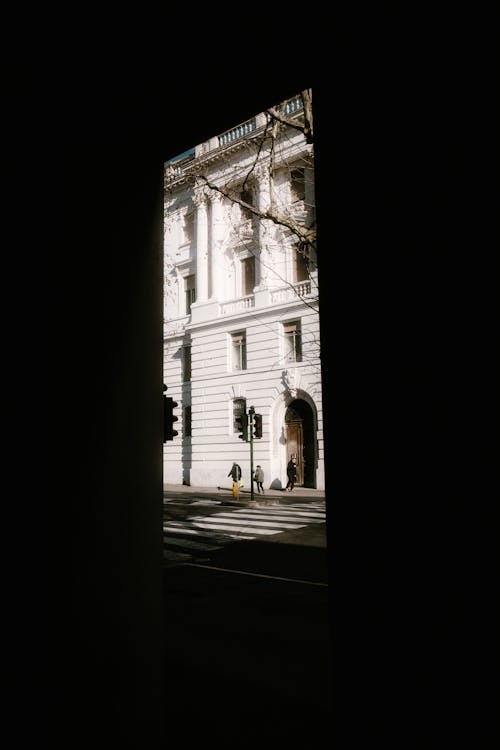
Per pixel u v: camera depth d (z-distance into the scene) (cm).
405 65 158
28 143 241
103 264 251
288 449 2336
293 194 2194
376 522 153
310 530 1212
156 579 261
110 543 240
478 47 145
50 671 209
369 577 153
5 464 236
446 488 141
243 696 407
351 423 160
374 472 154
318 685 426
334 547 160
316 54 182
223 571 843
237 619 601
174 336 2758
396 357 153
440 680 138
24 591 221
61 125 237
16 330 239
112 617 238
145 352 266
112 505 243
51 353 226
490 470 134
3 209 249
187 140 254
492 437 134
